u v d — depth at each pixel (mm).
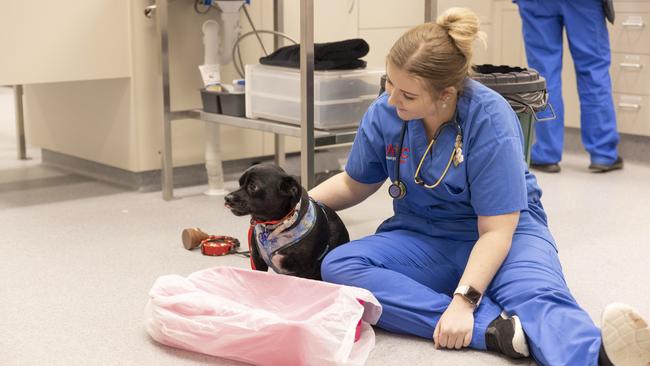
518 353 1638
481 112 1735
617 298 2080
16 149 4289
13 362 1685
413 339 1778
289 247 1846
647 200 3156
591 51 3602
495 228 1731
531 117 2535
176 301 1707
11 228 2762
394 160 1854
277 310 1791
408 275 1832
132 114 3258
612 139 3680
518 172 1731
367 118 1915
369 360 1673
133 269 2311
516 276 1716
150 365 1670
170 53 3326
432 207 1865
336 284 1785
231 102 3055
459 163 1751
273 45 3652
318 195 2018
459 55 1660
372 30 4090
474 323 1694
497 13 4461
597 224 2803
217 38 3215
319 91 2727
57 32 3018
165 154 3148
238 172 3662
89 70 3115
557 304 1645
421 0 4262
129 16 3168
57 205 3094
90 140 3525
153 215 2939
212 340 1657
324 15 3885
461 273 1843
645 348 1452
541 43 3646
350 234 2670
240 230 2750
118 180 3455
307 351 1552
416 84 1633
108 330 1857
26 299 2064
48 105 3744
